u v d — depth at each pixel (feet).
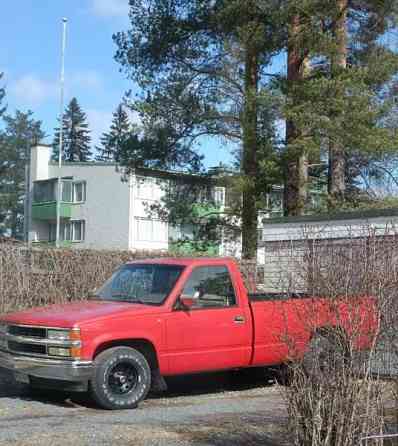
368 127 75.20
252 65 84.33
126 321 30.94
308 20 76.48
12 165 305.32
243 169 83.51
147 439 23.68
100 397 30.04
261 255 94.68
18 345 31.55
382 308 19.30
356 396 18.40
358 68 77.66
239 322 33.73
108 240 184.24
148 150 88.53
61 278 55.31
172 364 32.07
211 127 87.76
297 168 81.87
